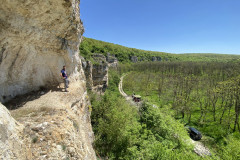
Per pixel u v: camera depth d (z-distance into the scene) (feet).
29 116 24.85
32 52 34.27
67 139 22.47
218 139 82.94
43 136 20.31
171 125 67.87
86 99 55.52
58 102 32.37
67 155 21.22
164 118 72.18
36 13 29.91
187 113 112.57
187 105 111.96
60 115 26.58
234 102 104.58
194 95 134.62
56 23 35.27
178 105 121.90
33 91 36.94
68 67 48.32
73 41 46.85
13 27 27.48
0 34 26.00
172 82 205.36
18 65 32.50
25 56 33.14
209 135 88.94
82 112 45.09
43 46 36.24
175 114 118.73
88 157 28.07
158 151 44.86
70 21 38.24
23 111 26.73
